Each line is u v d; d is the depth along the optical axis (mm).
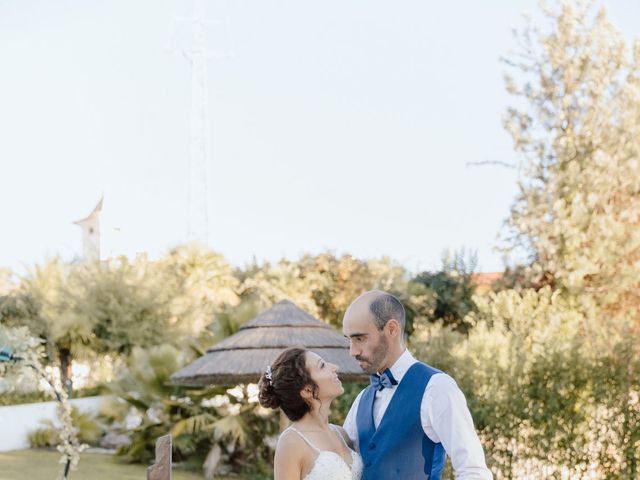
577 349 8789
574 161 19938
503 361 8781
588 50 20500
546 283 19266
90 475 11859
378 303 3658
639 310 16688
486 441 8719
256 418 12211
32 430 14641
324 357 8648
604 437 8648
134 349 13516
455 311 20547
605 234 17844
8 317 18234
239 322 13156
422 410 3574
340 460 3578
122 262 20078
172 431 12109
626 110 19906
